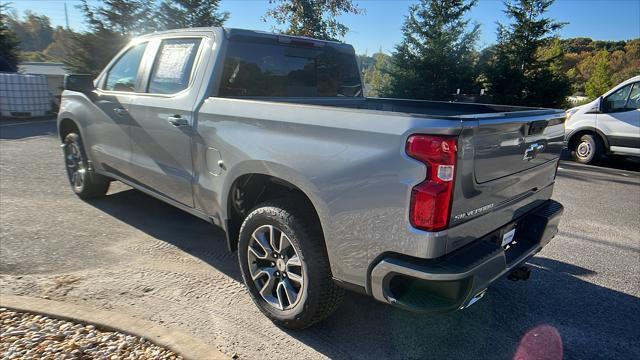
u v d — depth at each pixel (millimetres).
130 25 17484
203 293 3387
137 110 4082
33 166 7234
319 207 2582
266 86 3889
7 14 17672
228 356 2650
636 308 3457
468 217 2379
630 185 7992
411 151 2195
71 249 4047
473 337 2992
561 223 5562
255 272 3072
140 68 4250
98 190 5387
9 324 2750
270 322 3045
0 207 5117
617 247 4754
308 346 2809
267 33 3824
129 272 3660
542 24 18234
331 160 2514
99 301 3182
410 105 4574
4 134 10633
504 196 2674
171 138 3729
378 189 2320
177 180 3748
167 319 3016
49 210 5082
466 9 17969
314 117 2619
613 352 2891
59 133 5547
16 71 17781
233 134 3105
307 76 4242
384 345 2859
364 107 4664
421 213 2188
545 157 3102
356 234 2439
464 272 2205
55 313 2865
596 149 10055
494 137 2430
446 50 17797
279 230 2854
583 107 10414
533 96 17859
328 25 16516
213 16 17547
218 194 3324
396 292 2393
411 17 18328
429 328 3074
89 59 17000
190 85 3617
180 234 4527
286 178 2758
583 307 3445
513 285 3773
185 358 2504
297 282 2828
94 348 2561
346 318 3146
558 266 4211
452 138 2162
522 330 3104
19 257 3820
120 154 4473
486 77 18047
